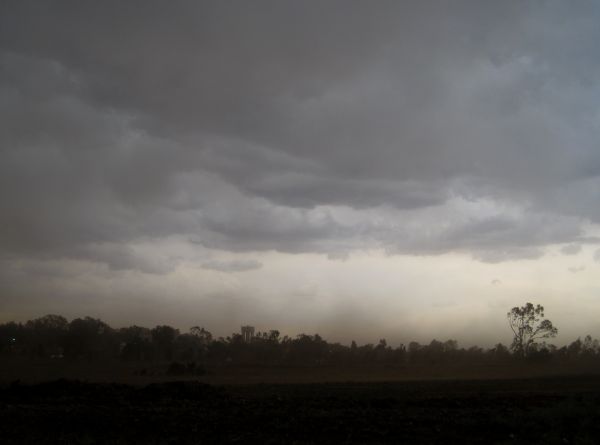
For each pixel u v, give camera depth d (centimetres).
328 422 1906
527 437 1705
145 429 1786
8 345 10012
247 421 1909
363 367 8850
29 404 2422
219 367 7988
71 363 8444
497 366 8788
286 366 8381
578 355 11525
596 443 1602
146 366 7869
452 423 1909
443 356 11325
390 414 2105
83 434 1683
